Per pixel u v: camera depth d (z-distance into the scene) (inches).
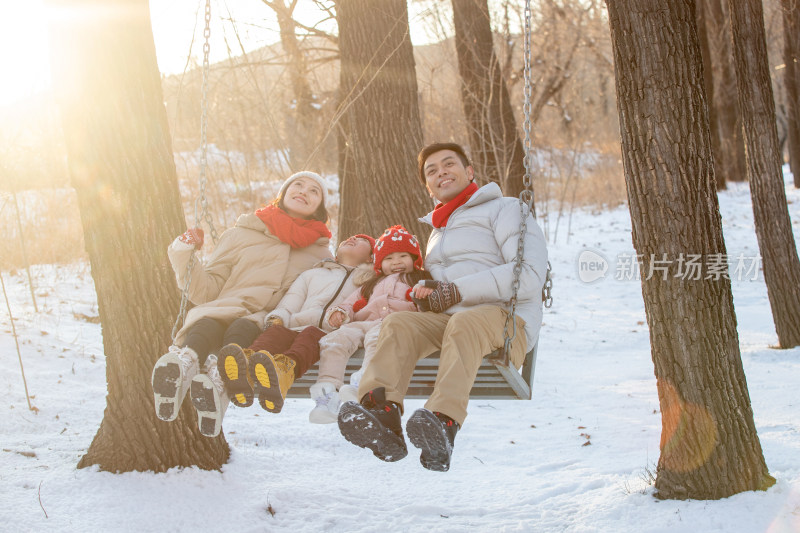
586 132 1035.3
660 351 195.8
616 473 222.5
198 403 144.6
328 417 151.6
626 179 197.0
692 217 189.5
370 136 336.8
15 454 219.0
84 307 423.2
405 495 211.5
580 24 990.4
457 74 658.2
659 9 186.5
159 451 203.5
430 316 157.6
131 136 197.8
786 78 926.4
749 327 467.8
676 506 186.4
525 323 162.1
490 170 598.5
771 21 1027.3
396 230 178.1
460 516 195.0
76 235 552.7
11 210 514.9
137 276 199.9
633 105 190.4
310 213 191.8
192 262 161.8
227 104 520.7
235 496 197.6
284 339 160.7
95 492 191.5
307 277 181.8
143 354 201.8
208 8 162.4
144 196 199.5
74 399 285.6
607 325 486.0
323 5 482.6
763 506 180.5
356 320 172.2
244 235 185.6
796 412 278.2
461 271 170.1
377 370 146.3
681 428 192.2
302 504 198.4
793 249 395.9
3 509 177.0
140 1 201.0
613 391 340.8
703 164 189.6
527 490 215.2
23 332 356.5
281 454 237.8
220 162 547.5
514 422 296.4
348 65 343.0
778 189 394.3
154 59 204.5
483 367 157.8
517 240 165.5
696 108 188.2
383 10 336.8
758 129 393.1
